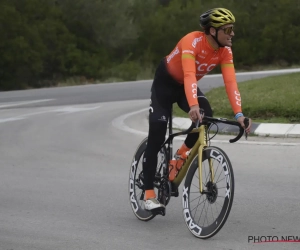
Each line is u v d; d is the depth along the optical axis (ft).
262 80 85.51
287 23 228.02
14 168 47.73
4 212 34.42
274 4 232.12
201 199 31.24
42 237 29.30
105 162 48.96
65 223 31.81
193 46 27.78
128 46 234.99
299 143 52.49
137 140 59.21
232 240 27.73
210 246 26.91
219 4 234.79
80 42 224.53
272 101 65.72
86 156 51.85
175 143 55.62
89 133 65.05
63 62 211.41
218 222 26.53
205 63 28.48
